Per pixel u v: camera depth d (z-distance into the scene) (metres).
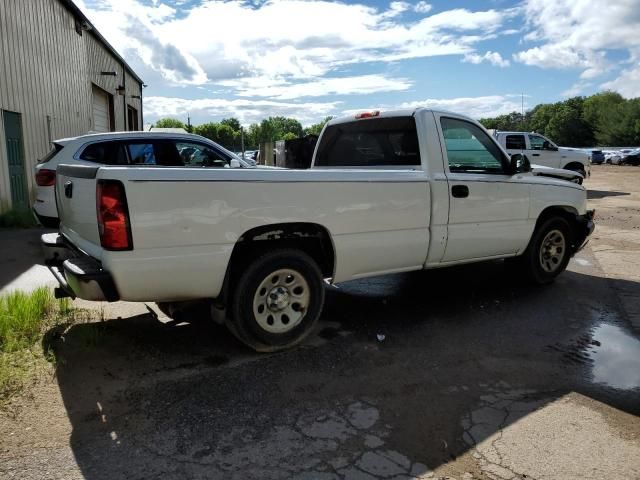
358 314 5.11
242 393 3.42
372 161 5.39
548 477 2.61
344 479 2.56
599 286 6.24
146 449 2.79
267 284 3.99
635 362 4.04
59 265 4.36
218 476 2.57
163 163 7.77
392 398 3.40
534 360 4.05
